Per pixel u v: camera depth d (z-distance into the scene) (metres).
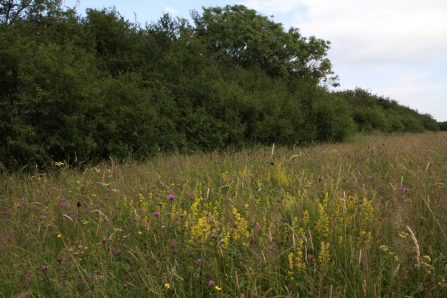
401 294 2.67
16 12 11.30
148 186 5.33
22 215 4.23
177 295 2.70
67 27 11.45
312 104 16.30
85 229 3.95
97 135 8.66
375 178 5.57
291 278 2.81
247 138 12.95
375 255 2.98
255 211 3.96
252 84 15.91
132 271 3.13
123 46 12.60
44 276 2.88
